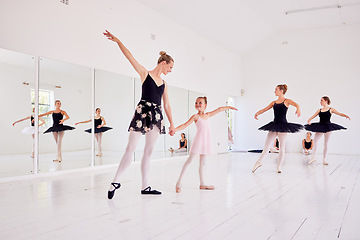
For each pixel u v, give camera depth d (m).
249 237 1.80
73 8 4.76
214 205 2.57
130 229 1.93
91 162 5.05
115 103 5.54
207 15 7.32
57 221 2.09
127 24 5.79
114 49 5.50
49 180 3.86
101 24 5.25
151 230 1.91
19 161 3.98
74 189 3.25
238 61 10.28
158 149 6.68
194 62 7.91
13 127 3.94
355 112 8.98
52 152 4.41
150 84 2.81
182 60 7.43
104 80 5.30
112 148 5.47
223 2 6.98
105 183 3.63
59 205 2.54
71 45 4.73
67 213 2.29
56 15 4.50
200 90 8.17
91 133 5.05
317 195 3.02
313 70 9.52
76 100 4.81
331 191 3.23
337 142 9.09
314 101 9.48
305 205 2.60
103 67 5.29
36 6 4.23
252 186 3.51
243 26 8.52
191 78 7.79
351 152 8.95
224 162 6.33
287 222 2.10
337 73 9.23
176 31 7.20
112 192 2.78
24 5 4.08
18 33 4.01
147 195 2.97
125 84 5.75
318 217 2.23
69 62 4.69
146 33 6.26
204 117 3.30
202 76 8.26
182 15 6.99
